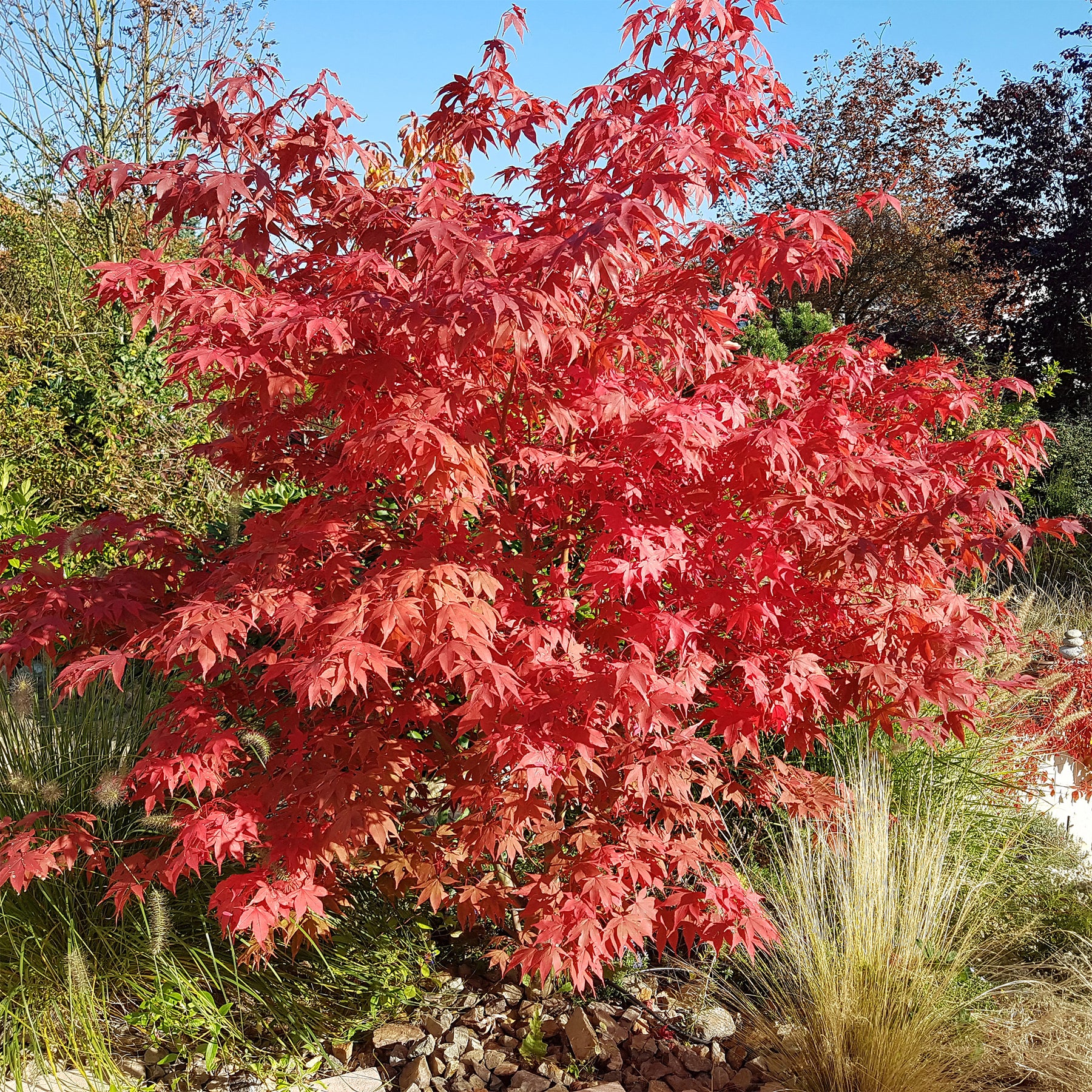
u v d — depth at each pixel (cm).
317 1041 329
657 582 269
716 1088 313
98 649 308
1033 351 1653
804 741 323
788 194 2217
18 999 321
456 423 261
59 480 763
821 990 327
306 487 346
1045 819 489
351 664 229
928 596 347
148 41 1042
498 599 290
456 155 382
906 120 2186
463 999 357
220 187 252
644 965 377
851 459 284
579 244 227
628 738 293
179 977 329
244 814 281
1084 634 741
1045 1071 311
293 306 266
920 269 2114
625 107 305
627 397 286
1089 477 1118
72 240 1059
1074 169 1667
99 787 312
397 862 336
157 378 824
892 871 375
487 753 294
